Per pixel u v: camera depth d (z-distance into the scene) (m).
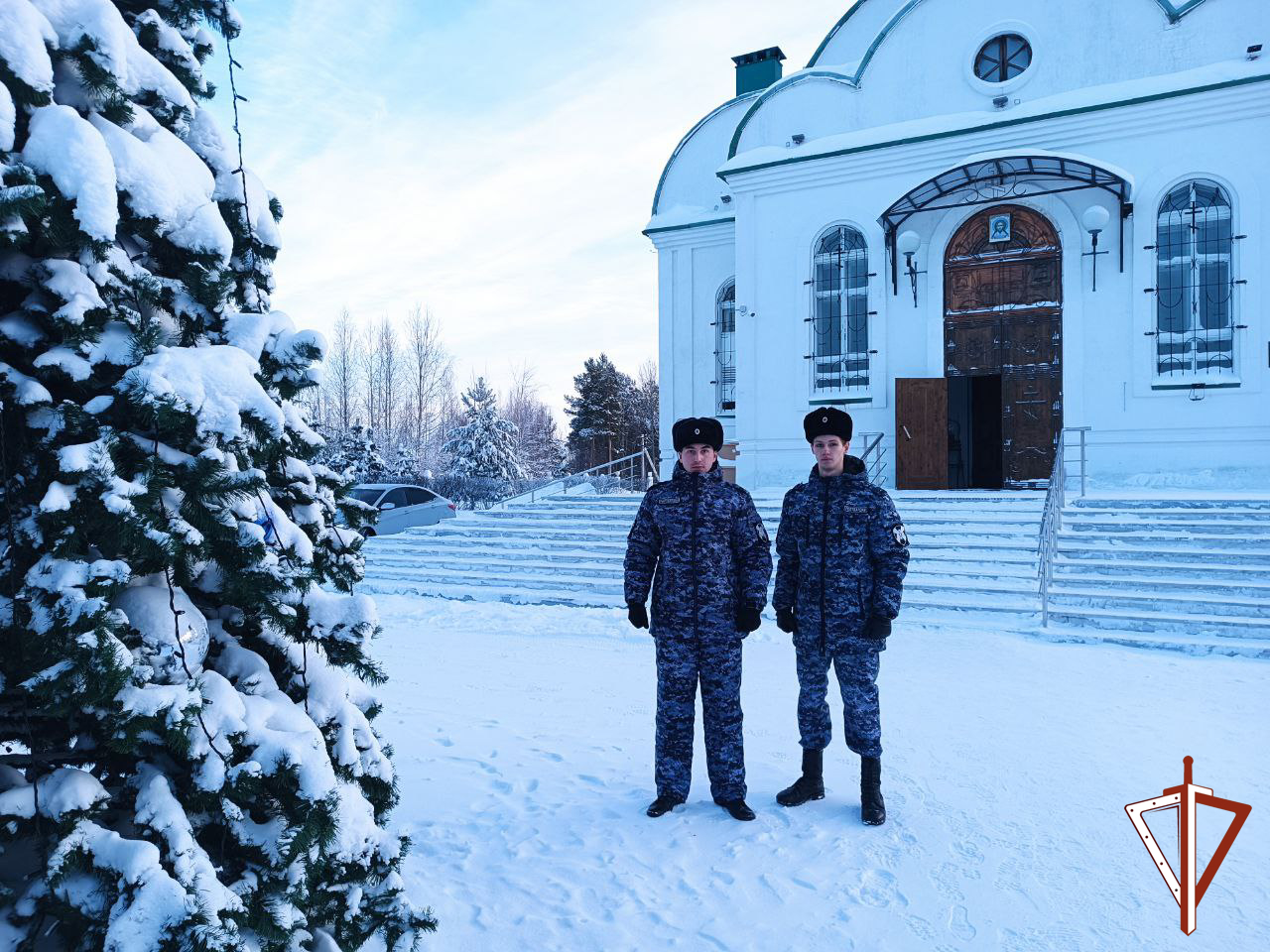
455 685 6.63
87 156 1.80
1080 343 12.97
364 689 2.49
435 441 50.16
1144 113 12.45
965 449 18.20
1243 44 12.05
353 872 2.26
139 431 1.96
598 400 64.75
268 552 2.08
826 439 3.94
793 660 7.24
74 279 1.86
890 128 14.16
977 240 13.75
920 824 3.77
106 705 1.77
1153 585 8.65
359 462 30.45
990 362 13.63
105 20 1.91
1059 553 9.64
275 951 2.04
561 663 7.38
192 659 2.00
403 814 4.00
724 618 3.91
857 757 4.70
